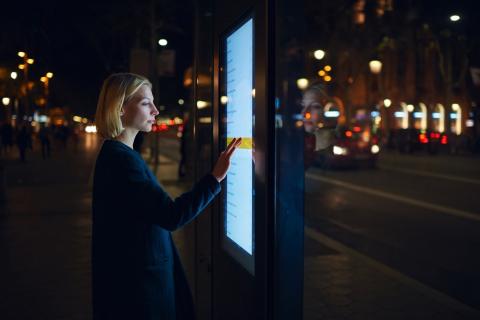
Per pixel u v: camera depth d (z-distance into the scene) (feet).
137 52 57.11
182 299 8.12
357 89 162.09
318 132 11.10
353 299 17.24
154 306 7.51
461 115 132.16
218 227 8.99
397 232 29.30
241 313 7.75
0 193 39.96
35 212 35.45
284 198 6.51
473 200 41.52
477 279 20.06
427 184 52.70
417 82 156.35
